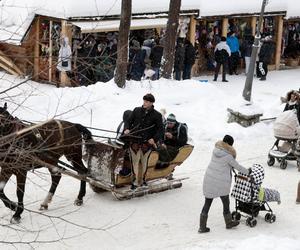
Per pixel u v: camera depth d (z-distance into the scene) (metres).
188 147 14.53
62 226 12.48
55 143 12.65
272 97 24.72
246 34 29.38
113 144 13.78
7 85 19.78
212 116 20.44
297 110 17.81
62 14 22.66
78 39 23.36
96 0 23.31
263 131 19.59
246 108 19.73
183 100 22.12
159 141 13.75
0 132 11.05
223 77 27.48
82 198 13.54
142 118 13.67
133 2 24.88
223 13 27.91
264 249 11.25
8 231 12.12
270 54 28.20
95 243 11.90
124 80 21.73
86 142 12.95
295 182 15.80
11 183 14.34
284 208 14.13
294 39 32.28
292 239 12.05
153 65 24.50
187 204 13.98
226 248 11.36
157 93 22.17
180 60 25.50
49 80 21.39
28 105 18.50
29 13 21.44
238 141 18.83
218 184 12.44
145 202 13.93
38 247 11.57
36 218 12.72
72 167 13.30
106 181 13.81
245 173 12.65
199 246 11.57
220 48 27.16
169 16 23.61
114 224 12.73
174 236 12.40
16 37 22.41
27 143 11.73
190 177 15.55
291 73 30.56
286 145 16.83
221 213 13.65
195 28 27.61
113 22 23.64
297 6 30.73
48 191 13.83
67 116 18.62
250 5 28.72
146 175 14.09
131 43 24.28
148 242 12.08
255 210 13.16
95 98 20.16
